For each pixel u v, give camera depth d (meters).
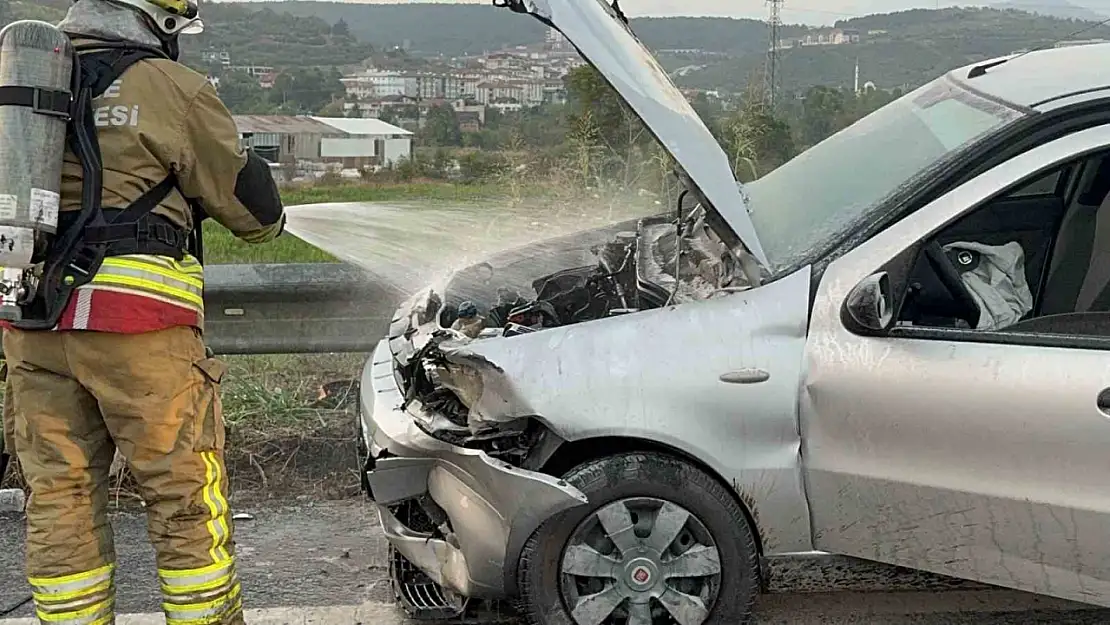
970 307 3.10
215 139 2.72
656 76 3.25
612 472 3.06
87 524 2.90
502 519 3.07
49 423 2.82
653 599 3.12
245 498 4.42
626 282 3.73
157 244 2.71
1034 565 2.97
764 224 3.40
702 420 3.02
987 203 3.03
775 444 3.05
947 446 2.94
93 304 2.64
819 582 3.17
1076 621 3.44
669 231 4.00
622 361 3.04
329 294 4.72
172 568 2.87
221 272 4.66
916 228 3.05
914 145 3.46
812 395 3.02
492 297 3.89
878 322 2.96
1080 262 3.44
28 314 2.65
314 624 3.44
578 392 3.01
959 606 3.55
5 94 2.53
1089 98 3.05
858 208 3.26
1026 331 3.10
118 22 2.71
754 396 3.02
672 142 3.06
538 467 3.12
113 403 2.73
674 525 3.09
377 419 3.37
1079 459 2.86
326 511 4.32
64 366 2.74
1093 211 3.43
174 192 2.76
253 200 2.82
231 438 4.77
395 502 3.30
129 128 2.64
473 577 3.16
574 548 3.11
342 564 3.86
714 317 3.07
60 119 2.57
